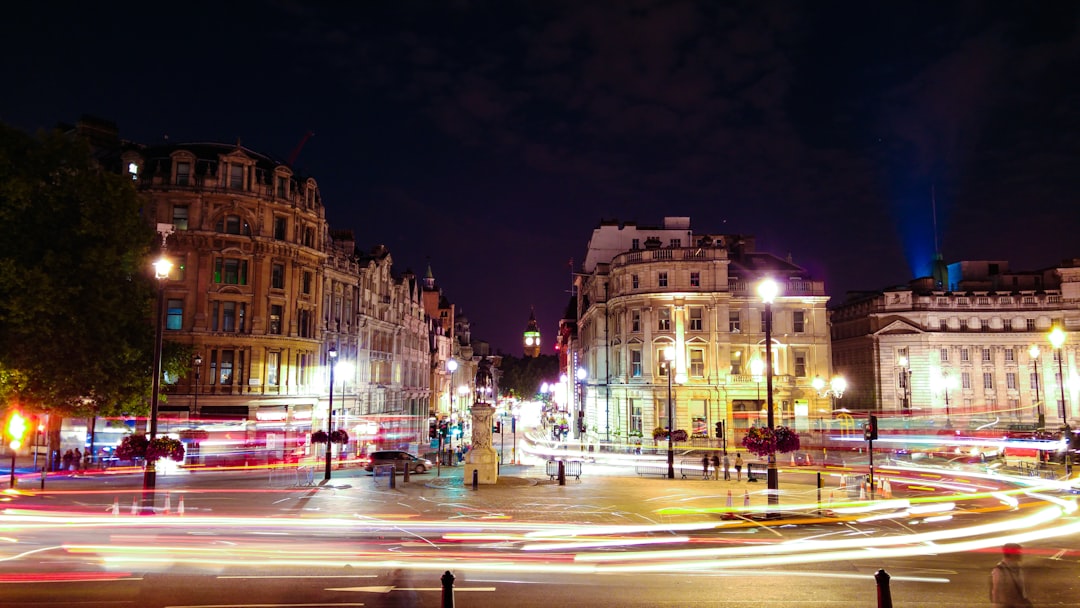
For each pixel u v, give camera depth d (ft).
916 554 60.29
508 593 46.47
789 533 70.90
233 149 185.06
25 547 59.16
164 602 43.29
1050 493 108.68
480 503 93.66
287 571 51.75
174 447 84.84
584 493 106.22
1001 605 32.89
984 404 255.29
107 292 114.73
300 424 188.44
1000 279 284.82
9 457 152.97
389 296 256.52
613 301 242.37
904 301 262.26
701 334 227.61
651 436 224.33
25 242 103.35
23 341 106.11
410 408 290.76
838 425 225.35
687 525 75.05
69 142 110.52
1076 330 256.32
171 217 170.81
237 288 173.78
